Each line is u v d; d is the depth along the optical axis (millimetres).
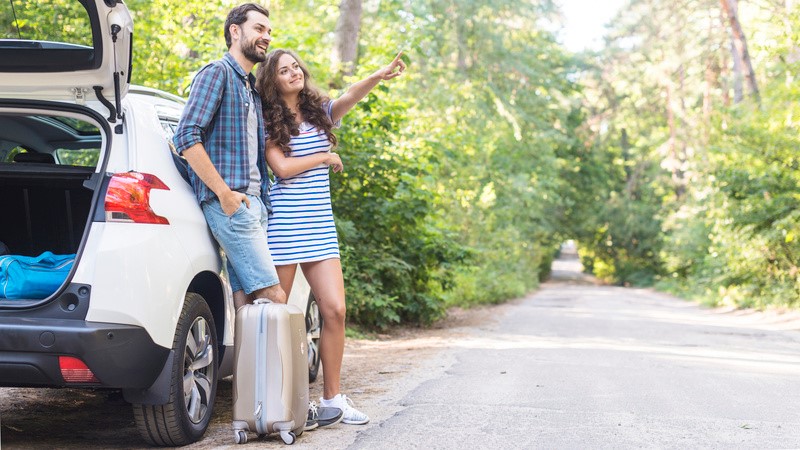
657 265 51500
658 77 42031
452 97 23750
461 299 20047
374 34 19406
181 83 11172
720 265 23734
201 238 4711
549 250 51219
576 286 49500
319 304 5203
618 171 56438
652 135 49469
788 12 21750
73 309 4113
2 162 5117
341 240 11258
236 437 4602
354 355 9219
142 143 4508
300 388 4715
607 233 53562
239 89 4812
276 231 5082
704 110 39375
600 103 51156
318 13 18391
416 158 12953
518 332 12922
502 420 5336
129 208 4238
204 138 4715
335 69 13406
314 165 5078
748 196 19719
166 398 4344
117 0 4102
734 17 26453
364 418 5195
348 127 11414
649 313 20250
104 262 4137
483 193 24203
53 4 9141
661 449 4617
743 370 8227
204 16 12086
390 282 12727
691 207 32562
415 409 5715
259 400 4582
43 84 4395
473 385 6844
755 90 26078
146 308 4184
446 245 13414
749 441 4863
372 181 11883
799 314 18406
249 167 4793
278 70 5047
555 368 7988
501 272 27562
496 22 28328
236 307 5004
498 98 28859
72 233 5246
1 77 4359
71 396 6168
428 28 22375
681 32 35375
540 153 37625
